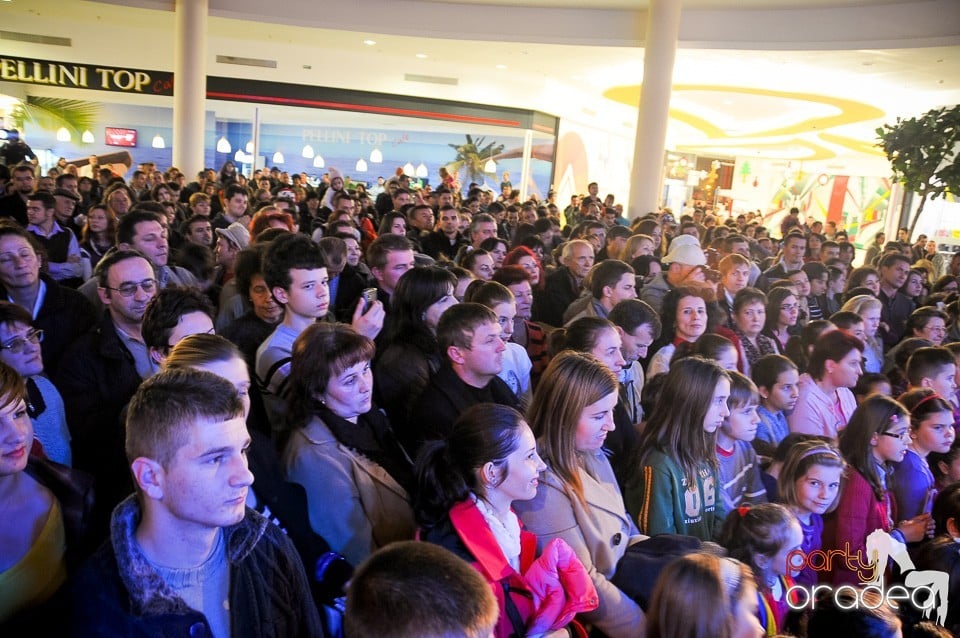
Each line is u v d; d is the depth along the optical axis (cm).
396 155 1628
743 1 955
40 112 1436
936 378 328
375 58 1540
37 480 150
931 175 961
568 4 1087
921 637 180
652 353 368
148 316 199
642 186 1012
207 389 112
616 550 194
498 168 1688
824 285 575
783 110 1659
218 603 118
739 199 2644
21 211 577
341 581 153
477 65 1526
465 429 162
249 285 305
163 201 687
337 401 185
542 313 483
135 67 1446
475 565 149
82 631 108
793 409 317
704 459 222
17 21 1367
